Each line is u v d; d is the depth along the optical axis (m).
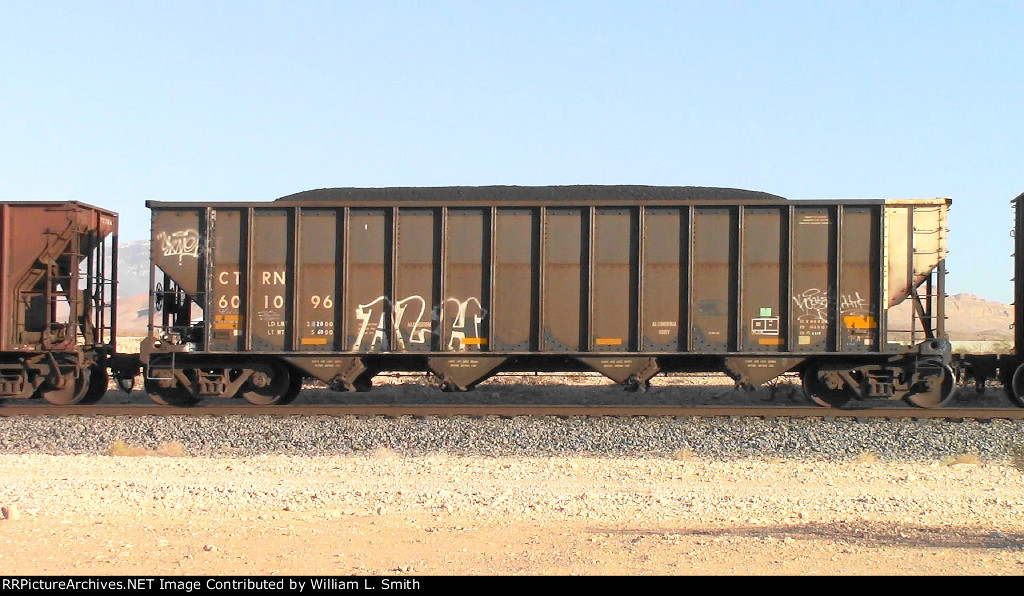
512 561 7.37
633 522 8.78
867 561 7.34
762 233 17.67
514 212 17.89
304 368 18.23
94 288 20.16
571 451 14.63
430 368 18.03
